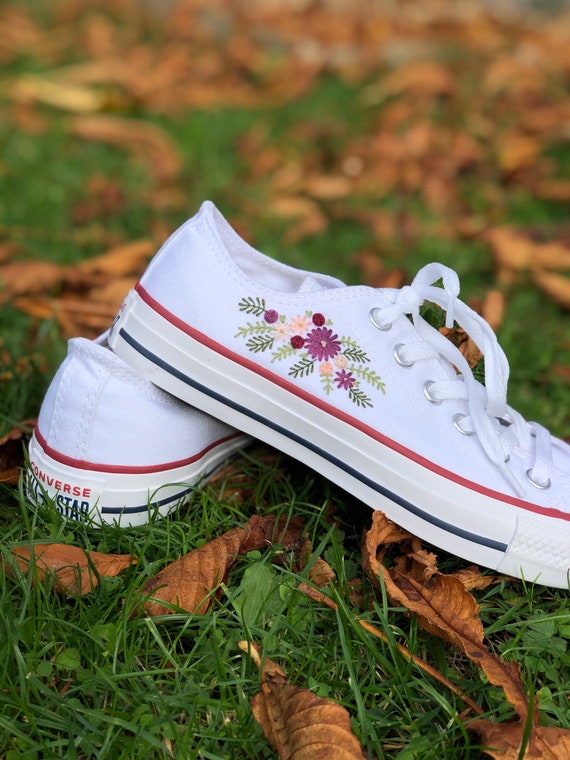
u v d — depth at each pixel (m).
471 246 0.84
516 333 0.68
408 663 0.40
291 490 0.49
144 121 1.12
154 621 0.40
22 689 0.37
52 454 0.45
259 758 0.37
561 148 1.07
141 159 1.01
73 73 1.22
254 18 1.57
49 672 0.39
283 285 0.49
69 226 0.84
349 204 0.93
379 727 0.38
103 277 0.71
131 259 0.73
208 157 1.03
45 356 0.60
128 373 0.44
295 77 1.29
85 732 0.37
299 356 0.44
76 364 0.44
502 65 1.28
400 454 0.43
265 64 1.35
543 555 0.43
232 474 0.50
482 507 0.43
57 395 0.45
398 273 0.64
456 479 0.43
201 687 0.39
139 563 0.43
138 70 1.26
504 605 0.44
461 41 1.46
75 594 0.41
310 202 0.92
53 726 0.37
